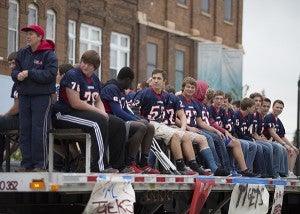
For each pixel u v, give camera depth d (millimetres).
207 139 15797
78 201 12344
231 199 15039
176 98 15312
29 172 10781
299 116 21297
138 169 12781
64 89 11820
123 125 12406
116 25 38000
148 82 16641
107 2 37000
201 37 45125
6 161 12414
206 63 44656
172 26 42500
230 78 46188
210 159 15070
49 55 11547
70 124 11672
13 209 11547
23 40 31156
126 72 13312
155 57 41531
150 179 12117
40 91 11383
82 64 12031
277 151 18719
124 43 38844
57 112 11812
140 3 39719
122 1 38250
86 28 35781
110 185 11195
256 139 18688
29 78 11375
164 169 13852
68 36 34312
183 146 14555
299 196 19500
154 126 13828
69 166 12523
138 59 39625
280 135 20141
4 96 22812
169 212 15070
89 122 11555
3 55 29969
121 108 13305
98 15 36375
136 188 11945
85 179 10820
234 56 46438
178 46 43531
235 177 14953
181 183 13109
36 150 11406
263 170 18078
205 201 14750
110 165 12328
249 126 18375
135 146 12781
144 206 13594
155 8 41188
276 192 16828
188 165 14570
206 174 14562
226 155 16328
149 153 13742
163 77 14938
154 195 12945
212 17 46250
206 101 17016
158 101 14875
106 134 11719
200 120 16172
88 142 11242
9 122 12086
